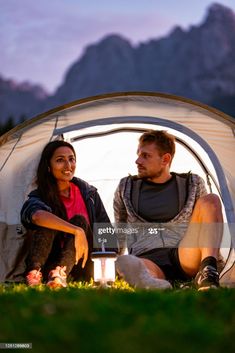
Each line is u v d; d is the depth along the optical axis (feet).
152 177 21.67
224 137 22.99
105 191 25.84
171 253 20.77
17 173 23.17
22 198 22.94
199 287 18.38
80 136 24.84
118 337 10.47
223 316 12.36
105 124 23.16
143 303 13.00
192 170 24.89
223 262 21.06
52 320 11.43
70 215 21.88
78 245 20.26
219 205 19.88
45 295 14.21
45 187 21.62
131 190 21.81
